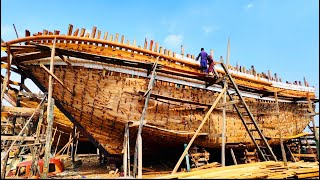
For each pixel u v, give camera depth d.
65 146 17.25
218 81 11.73
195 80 12.42
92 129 10.77
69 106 10.34
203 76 11.59
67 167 13.65
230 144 13.29
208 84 12.58
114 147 11.09
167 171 11.59
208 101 12.68
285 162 10.54
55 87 10.06
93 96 10.28
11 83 10.33
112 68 10.59
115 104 10.39
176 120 11.38
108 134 10.85
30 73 10.06
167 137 11.21
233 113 13.72
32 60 9.74
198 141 11.86
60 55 9.49
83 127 10.80
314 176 9.02
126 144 9.74
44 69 9.00
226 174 8.20
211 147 12.86
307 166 10.61
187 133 11.07
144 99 10.75
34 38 9.04
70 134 17.33
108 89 10.41
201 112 12.25
